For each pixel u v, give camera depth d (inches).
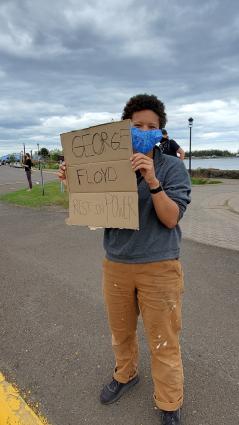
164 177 86.6
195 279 193.2
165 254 88.0
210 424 96.1
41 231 327.0
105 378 114.8
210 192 687.1
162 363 93.3
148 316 91.4
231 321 147.4
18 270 217.2
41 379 114.8
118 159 83.9
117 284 94.0
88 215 93.7
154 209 86.4
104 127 84.1
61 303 168.1
